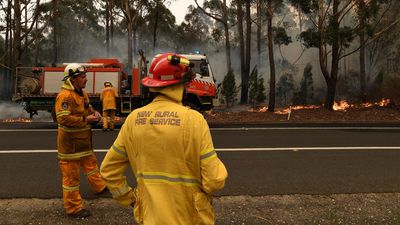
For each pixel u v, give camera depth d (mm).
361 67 25250
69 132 4590
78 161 4668
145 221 2242
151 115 2270
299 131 12820
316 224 4449
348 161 7934
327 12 20062
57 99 4660
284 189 5836
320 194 5598
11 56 31234
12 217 4605
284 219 4598
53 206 5012
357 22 24359
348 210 4914
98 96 14625
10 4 29656
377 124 15477
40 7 28375
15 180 6281
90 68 14719
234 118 17531
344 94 32406
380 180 6410
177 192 2189
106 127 12883
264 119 17266
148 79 2348
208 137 2236
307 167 7359
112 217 4613
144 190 2264
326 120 17078
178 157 2195
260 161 7883
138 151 2289
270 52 20641
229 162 7781
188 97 13508
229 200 5289
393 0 26594
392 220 4543
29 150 8977
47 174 6699
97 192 5355
